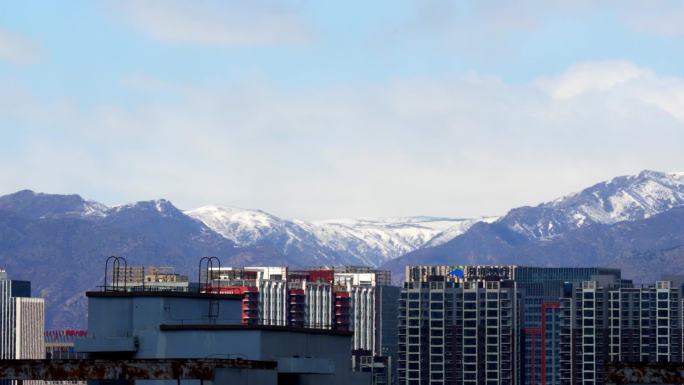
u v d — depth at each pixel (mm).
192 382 149500
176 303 176500
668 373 84438
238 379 127875
